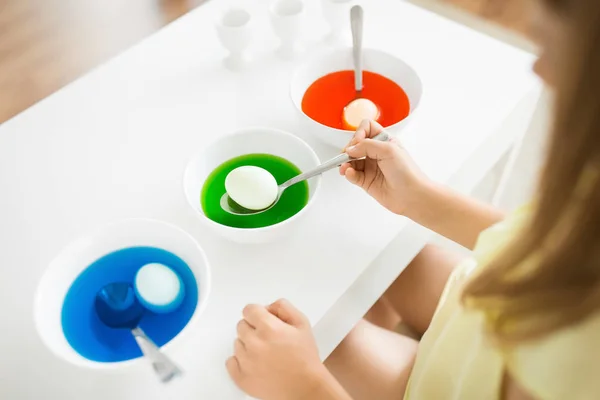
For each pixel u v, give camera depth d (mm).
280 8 996
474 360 585
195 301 657
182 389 636
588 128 324
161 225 677
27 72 1912
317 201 791
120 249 698
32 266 733
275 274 719
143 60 1003
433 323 732
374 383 817
